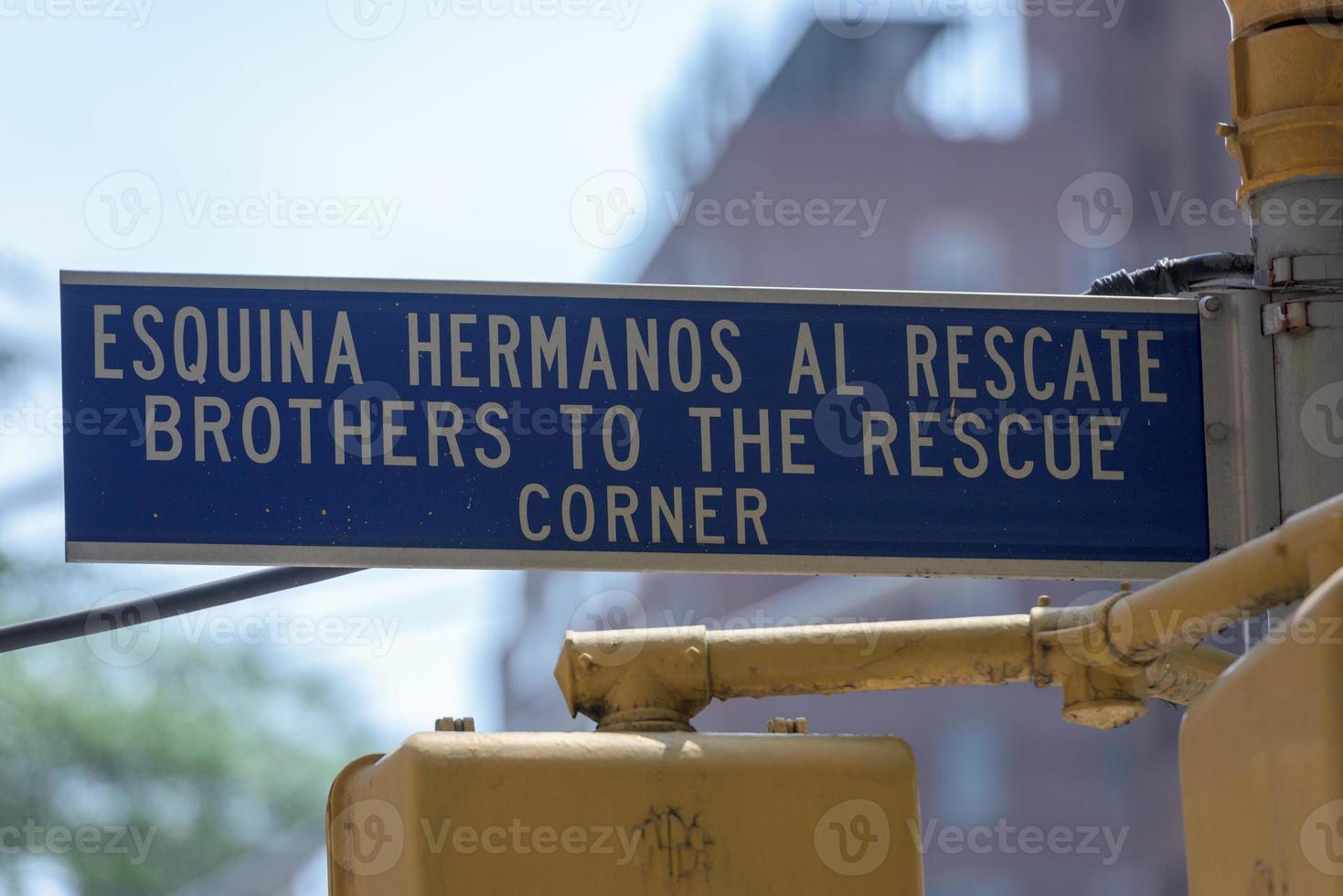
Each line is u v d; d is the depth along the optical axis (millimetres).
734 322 4051
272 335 3938
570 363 3994
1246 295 4191
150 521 3834
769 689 3857
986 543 4016
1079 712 3756
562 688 3863
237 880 22031
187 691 22625
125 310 3912
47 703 21203
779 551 3961
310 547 3857
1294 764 2748
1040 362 4109
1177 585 3436
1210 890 3018
